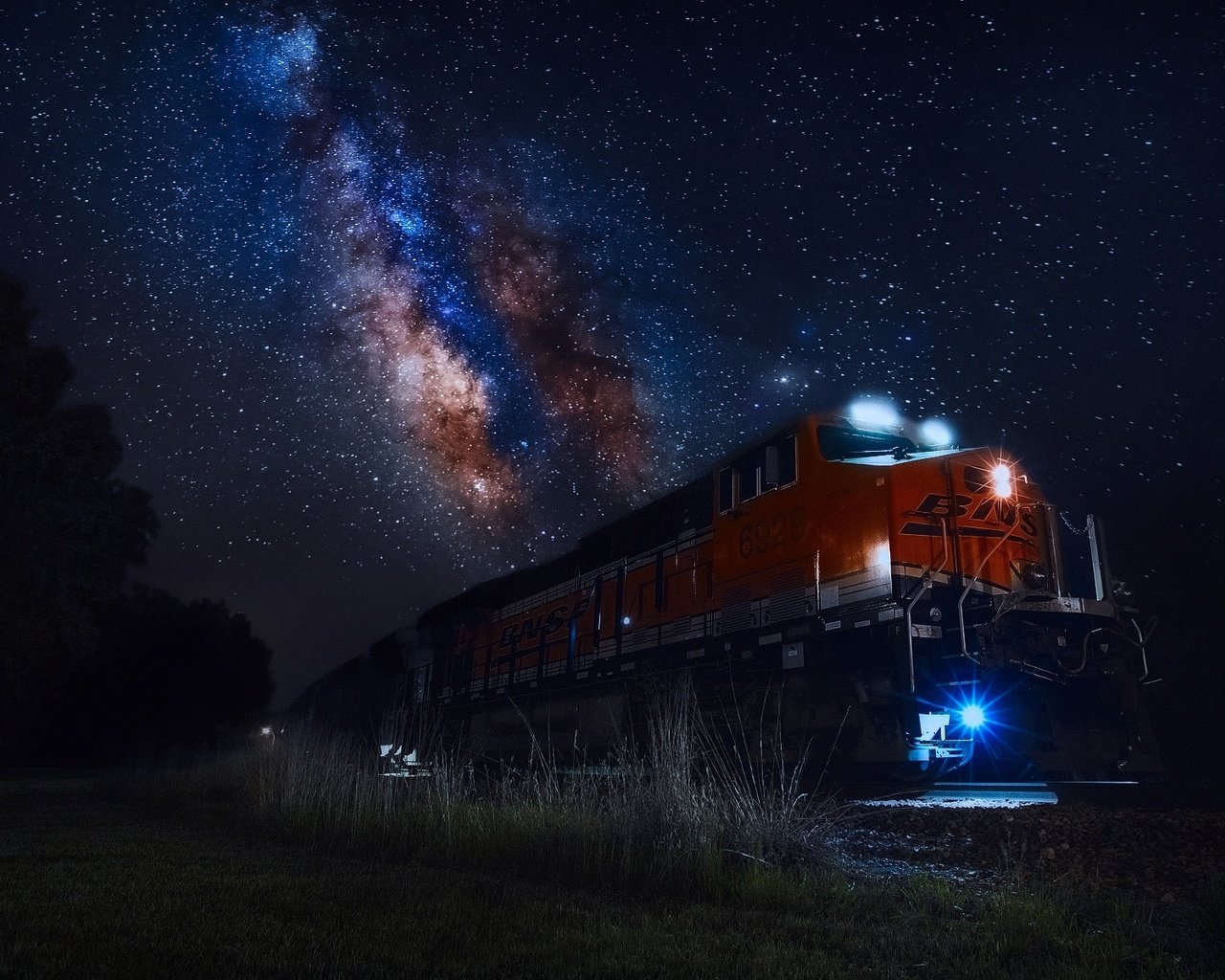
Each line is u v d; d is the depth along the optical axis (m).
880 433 10.99
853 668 9.58
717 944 3.73
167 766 14.64
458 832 6.55
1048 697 8.70
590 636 14.90
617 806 5.96
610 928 3.95
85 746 30.03
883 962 3.53
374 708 22.28
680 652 12.39
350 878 5.18
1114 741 8.79
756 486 11.63
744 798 5.87
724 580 11.75
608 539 15.23
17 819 8.77
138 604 33.78
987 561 9.41
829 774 9.50
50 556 19.95
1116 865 5.23
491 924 3.97
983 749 8.91
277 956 3.34
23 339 19.25
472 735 17.70
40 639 19.50
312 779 8.84
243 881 4.91
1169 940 3.79
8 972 3.04
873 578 9.35
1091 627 9.11
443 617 21.45
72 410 21.05
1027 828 6.20
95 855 5.92
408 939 3.67
